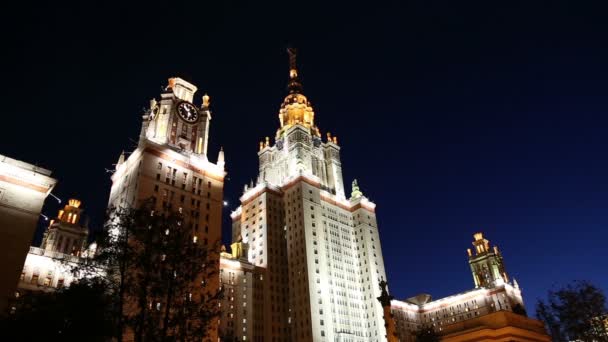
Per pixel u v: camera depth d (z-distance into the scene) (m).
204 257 48.22
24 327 38.34
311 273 156.75
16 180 73.75
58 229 135.88
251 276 148.50
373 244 187.75
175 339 42.00
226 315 132.75
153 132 115.12
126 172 109.56
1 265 66.44
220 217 110.62
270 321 145.62
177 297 45.03
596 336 74.06
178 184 106.31
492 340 102.56
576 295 77.31
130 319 40.97
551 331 79.44
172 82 130.25
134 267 44.47
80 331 39.03
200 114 125.81
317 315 149.25
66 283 80.44
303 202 171.50
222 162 119.69
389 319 67.25
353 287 174.00
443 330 117.75
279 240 169.38
